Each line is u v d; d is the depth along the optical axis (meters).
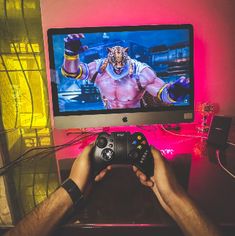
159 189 0.60
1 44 1.16
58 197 0.57
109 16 1.14
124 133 0.73
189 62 1.00
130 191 0.64
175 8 1.13
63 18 1.14
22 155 0.92
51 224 0.53
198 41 1.17
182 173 0.74
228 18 1.14
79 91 0.99
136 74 0.99
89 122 1.01
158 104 1.02
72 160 0.87
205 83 1.21
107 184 0.68
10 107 1.22
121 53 0.98
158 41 0.97
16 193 0.68
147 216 0.55
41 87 1.21
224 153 0.89
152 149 0.70
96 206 0.58
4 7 1.13
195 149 0.94
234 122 1.24
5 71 1.19
